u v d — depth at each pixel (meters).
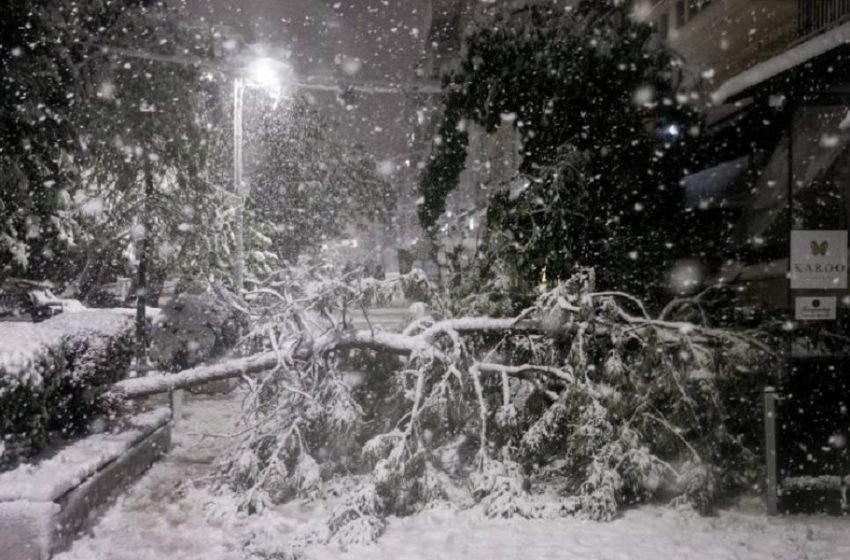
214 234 15.19
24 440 6.85
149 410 10.21
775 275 9.11
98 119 11.97
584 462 7.71
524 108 11.41
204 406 13.75
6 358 6.36
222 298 11.07
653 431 7.87
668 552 6.45
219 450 10.24
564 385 8.58
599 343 8.63
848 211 7.85
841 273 7.69
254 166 24.48
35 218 10.82
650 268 10.52
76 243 14.03
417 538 6.95
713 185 11.30
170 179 14.02
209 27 13.45
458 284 10.21
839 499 7.36
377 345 8.60
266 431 8.62
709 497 7.44
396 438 7.86
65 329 8.29
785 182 8.80
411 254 10.91
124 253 15.11
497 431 8.65
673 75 11.20
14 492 5.93
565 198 10.05
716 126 11.20
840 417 7.42
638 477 7.54
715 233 11.06
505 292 9.49
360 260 9.59
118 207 13.72
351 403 8.45
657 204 11.24
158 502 7.82
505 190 10.23
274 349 8.49
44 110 10.24
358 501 7.17
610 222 10.69
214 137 14.99
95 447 7.60
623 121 11.13
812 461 7.41
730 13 13.63
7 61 9.83
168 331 14.53
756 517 7.34
